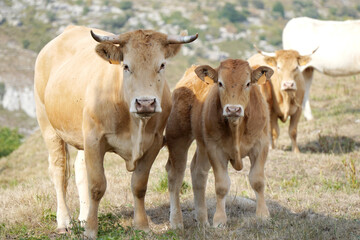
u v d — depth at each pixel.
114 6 126.88
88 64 8.58
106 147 8.05
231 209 9.69
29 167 22.45
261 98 8.74
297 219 8.71
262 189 8.62
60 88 8.81
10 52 125.62
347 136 17.14
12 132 58.12
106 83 7.86
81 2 132.50
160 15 116.75
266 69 8.45
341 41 20.22
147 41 7.19
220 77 8.27
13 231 8.97
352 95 24.16
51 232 8.98
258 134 8.52
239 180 12.05
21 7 139.00
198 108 8.98
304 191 11.01
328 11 115.38
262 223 8.34
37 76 9.88
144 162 8.20
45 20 131.88
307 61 14.98
